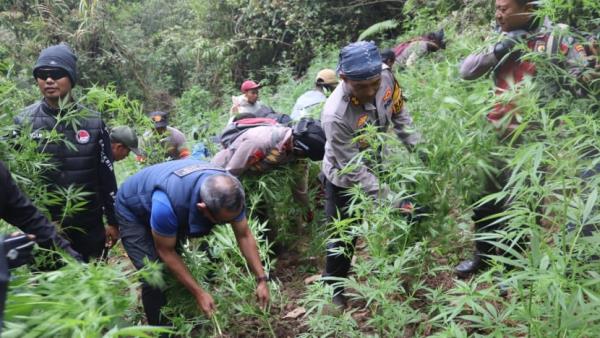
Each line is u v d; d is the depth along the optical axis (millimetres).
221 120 8289
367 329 3439
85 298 1768
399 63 6746
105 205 4059
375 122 3555
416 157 3383
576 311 2199
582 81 2791
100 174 3963
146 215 3402
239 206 3066
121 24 15562
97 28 13469
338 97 3479
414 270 3342
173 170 3275
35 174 3477
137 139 4375
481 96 2811
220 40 14422
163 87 15039
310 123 4266
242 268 4230
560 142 2338
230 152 4492
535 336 2273
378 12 12539
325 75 5621
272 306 4082
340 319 3164
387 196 3297
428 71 4398
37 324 1588
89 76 13562
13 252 2275
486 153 3049
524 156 2162
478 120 2953
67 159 3785
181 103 13258
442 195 3287
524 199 2432
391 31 11688
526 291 2586
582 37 2719
